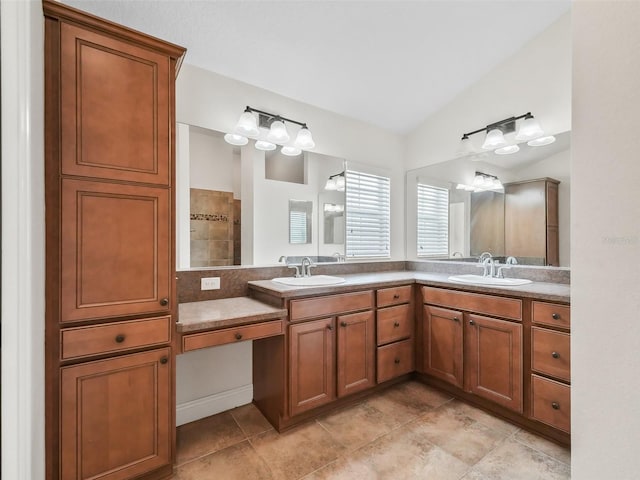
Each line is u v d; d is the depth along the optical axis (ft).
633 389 1.54
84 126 4.12
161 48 4.68
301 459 5.29
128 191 4.44
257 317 5.54
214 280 6.84
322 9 5.74
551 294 5.54
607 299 1.64
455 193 9.22
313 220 8.53
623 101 1.60
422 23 6.40
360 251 9.60
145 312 4.57
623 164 1.59
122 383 4.39
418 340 8.13
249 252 7.38
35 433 3.41
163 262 4.72
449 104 9.26
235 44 6.22
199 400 6.56
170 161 4.79
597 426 1.68
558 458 5.27
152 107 4.63
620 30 1.63
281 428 6.05
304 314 6.21
